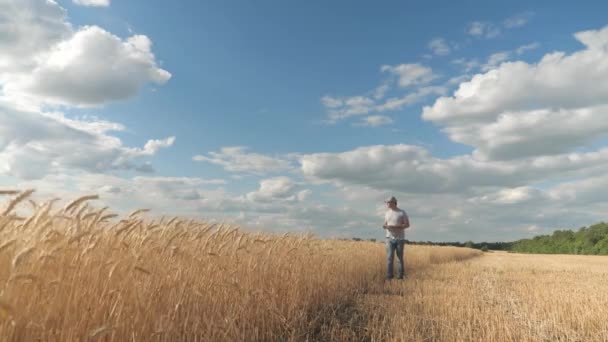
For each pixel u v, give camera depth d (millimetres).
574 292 10711
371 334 6438
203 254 6516
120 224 5137
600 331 6781
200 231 6637
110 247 4750
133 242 5320
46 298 3750
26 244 3764
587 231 79562
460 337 6199
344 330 6590
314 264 10016
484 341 6090
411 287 11648
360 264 13508
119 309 4098
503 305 8875
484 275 15719
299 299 7754
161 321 4406
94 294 4113
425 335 6410
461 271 17422
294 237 11062
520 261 29188
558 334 6703
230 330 5387
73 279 3947
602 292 10742
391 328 6758
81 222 4398
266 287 7273
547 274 16938
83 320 3867
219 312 5602
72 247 4324
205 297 5691
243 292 6426
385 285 12070
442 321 7266
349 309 8406
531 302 9219
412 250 25016
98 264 4383
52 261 3951
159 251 5496
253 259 7672
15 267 3262
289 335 6156
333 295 9203
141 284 4770
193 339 4992
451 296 9914
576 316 7707
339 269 11320
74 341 3721
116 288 4320
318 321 7262
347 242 17391
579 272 18422
